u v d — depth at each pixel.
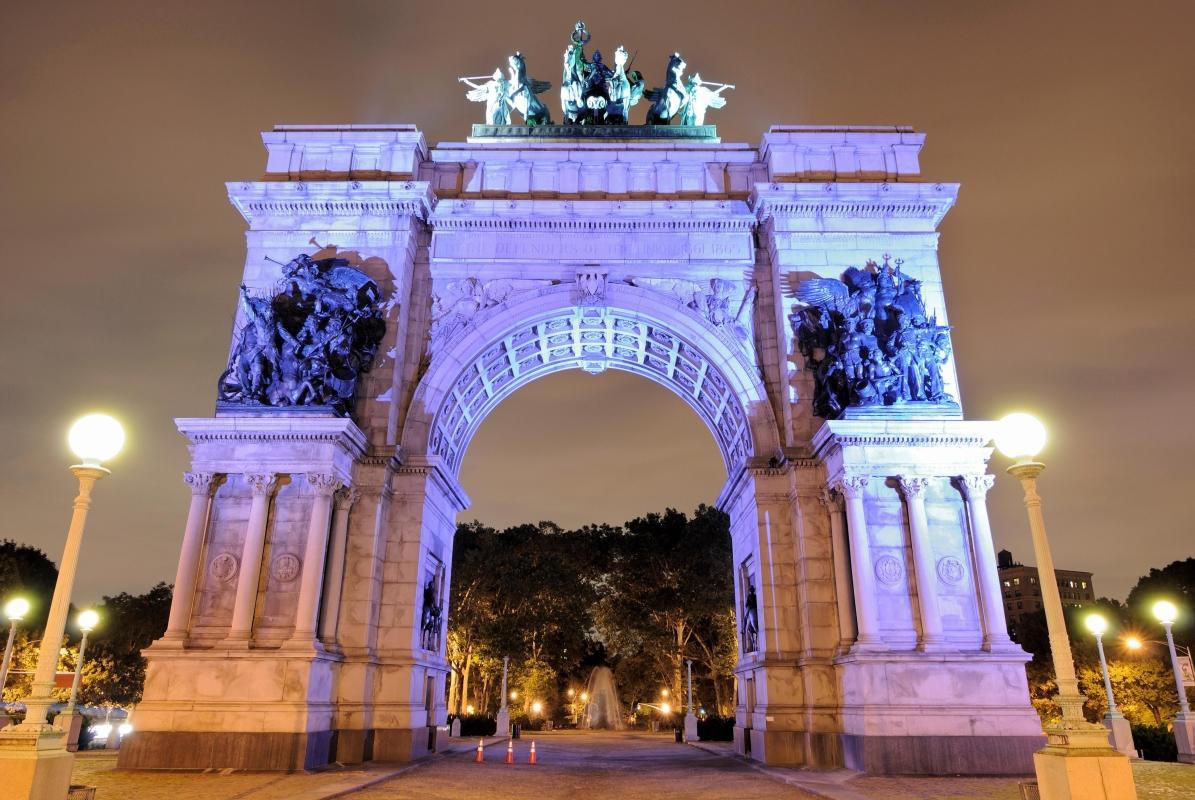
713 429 34.62
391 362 27.25
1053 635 10.38
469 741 40.25
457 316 28.69
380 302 27.89
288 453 23.80
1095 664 56.53
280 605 22.89
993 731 21.27
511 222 29.67
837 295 27.44
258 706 21.12
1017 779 20.12
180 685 21.48
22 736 8.95
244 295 27.17
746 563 30.14
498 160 31.14
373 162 29.88
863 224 28.97
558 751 33.62
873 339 26.05
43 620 56.88
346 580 24.64
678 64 34.69
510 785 19.39
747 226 29.83
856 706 22.16
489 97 34.81
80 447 10.53
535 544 70.50
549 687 80.12
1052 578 10.73
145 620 67.81
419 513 26.30
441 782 19.45
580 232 29.75
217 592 23.02
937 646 22.22
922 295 27.98
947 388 26.14
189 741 20.80
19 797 8.67
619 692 85.94
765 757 24.28
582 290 28.98
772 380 28.03
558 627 69.94
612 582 70.19
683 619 64.50
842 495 24.78
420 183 28.52
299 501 23.81
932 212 29.06
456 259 29.36
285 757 20.58
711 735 47.66
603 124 33.94
